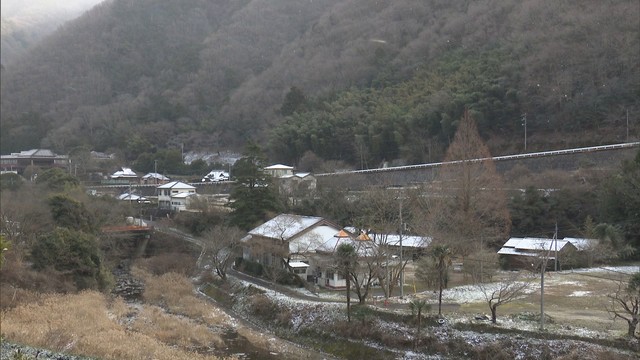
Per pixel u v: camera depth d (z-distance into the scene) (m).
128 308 36.62
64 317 30.20
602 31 73.44
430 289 36.78
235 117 125.19
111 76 172.50
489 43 91.25
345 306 31.81
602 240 42.94
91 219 52.50
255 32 174.62
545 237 47.09
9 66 190.12
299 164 88.31
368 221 44.69
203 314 35.81
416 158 75.38
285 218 47.28
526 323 26.78
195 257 54.56
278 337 31.36
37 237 44.25
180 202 77.38
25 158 108.38
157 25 196.50
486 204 43.84
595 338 24.22
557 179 52.00
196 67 163.75
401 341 27.22
